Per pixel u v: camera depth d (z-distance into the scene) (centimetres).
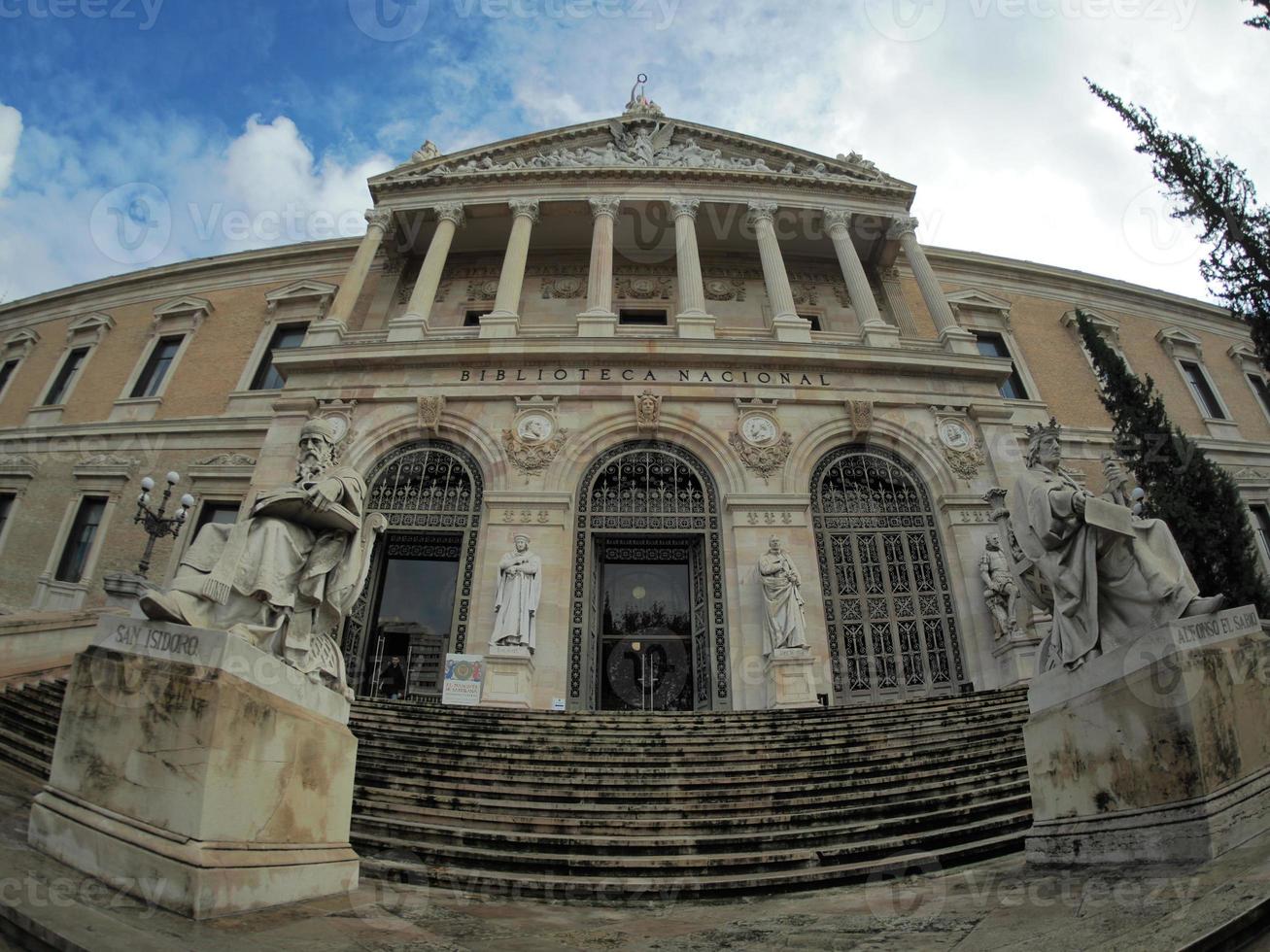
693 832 728
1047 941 288
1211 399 2642
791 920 443
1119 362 1595
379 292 2281
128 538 2123
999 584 1482
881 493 1714
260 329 2498
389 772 847
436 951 331
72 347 2648
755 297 2325
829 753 925
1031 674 1381
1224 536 1359
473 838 687
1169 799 405
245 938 304
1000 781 790
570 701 1437
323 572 482
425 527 1627
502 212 2223
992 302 2566
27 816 468
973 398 1811
